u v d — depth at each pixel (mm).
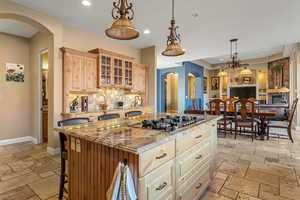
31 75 4559
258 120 5031
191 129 1673
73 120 2150
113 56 4395
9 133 4262
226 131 5359
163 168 1329
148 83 5547
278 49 6973
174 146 1465
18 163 3021
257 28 4000
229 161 3119
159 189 1284
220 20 3570
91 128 1702
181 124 1822
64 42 3717
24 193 2113
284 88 7195
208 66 10266
